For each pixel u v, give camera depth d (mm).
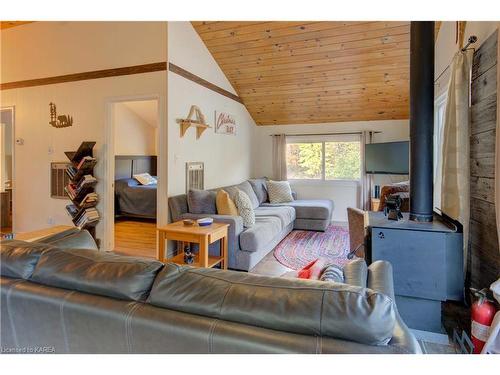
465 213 2289
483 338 1660
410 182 2344
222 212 3408
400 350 763
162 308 941
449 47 2938
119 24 3684
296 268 3352
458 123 2334
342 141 5695
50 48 4113
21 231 4469
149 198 5578
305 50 3994
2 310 1129
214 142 4508
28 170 4375
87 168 3842
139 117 7148
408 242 2066
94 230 3945
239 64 4453
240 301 881
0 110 4488
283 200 5422
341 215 5770
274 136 6016
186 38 3770
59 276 1096
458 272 2006
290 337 792
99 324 975
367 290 857
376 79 4387
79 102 3971
